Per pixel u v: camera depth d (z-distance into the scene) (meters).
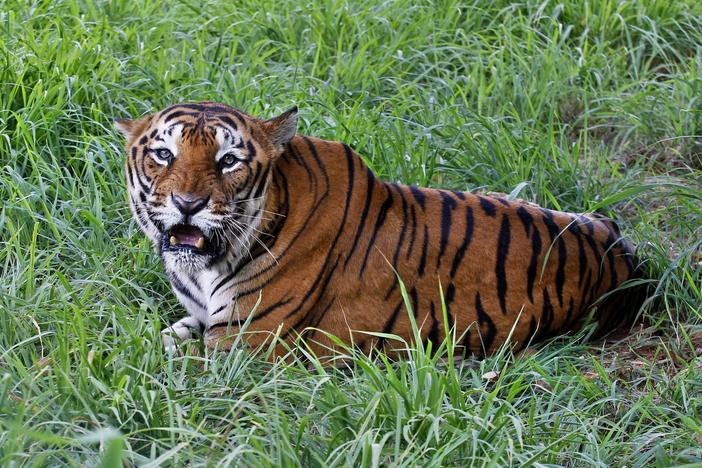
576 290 10.02
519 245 9.82
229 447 7.38
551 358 9.59
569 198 12.27
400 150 12.06
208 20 15.37
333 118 12.56
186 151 8.77
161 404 7.73
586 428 8.11
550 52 14.80
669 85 14.61
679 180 12.87
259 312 9.28
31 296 9.37
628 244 10.73
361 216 9.43
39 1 14.59
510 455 7.37
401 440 7.63
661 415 8.63
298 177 9.31
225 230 8.89
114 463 5.97
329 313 9.46
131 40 14.13
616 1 15.90
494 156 12.45
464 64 14.67
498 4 16.02
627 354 9.97
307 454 7.36
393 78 14.30
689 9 15.80
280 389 8.24
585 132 13.39
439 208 9.76
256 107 12.54
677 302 10.23
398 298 9.55
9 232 10.67
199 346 9.18
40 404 7.58
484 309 9.70
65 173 11.77
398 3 15.61
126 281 9.44
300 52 14.55
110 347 8.57
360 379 8.44
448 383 8.00
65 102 12.09
